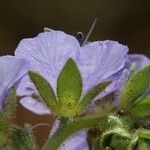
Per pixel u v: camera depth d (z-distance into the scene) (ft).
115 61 0.44
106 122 0.43
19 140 0.43
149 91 0.47
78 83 0.43
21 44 0.43
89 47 0.43
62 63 0.43
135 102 0.45
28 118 1.05
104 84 0.43
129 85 0.45
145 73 0.44
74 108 0.43
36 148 0.43
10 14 1.58
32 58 0.43
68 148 0.49
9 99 0.43
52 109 0.43
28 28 1.59
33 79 0.43
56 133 0.43
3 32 1.56
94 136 0.44
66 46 0.43
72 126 0.43
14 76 0.42
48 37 0.43
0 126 0.43
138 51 1.57
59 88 0.43
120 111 0.45
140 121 0.45
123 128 0.43
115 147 0.42
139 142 0.42
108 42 0.43
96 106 0.46
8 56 0.41
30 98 0.47
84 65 0.43
